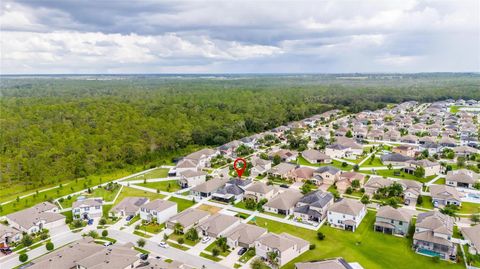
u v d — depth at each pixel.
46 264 72.19
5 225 96.94
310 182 126.12
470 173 126.31
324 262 70.56
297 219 97.50
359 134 194.50
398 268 74.12
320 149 170.75
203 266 74.62
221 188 116.75
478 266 73.69
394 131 193.75
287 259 76.50
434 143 164.25
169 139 173.75
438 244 78.12
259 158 151.12
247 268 74.56
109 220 99.88
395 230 88.00
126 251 76.50
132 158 156.00
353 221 90.62
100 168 146.25
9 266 77.25
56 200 115.50
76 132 165.75
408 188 110.31
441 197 104.44
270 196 112.69
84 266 70.56
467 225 91.31
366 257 78.25
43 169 130.12
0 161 132.25
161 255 80.12
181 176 130.38
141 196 118.25
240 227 88.44
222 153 168.38
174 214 102.38
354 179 119.88
